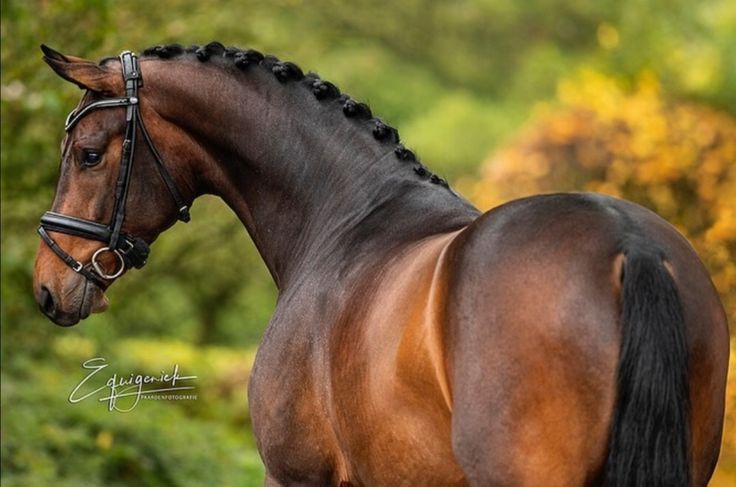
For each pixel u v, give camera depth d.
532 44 35.69
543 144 15.16
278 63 7.00
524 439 4.86
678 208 14.04
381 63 34.59
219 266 22.72
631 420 4.64
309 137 6.89
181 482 13.84
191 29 16.39
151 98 6.87
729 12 25.62
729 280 12.80
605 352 4.75
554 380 4.81
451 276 5.18
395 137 6.84
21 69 13.04
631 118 14.58
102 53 14.39
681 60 21.84
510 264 4.98
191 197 7.09
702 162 13.98
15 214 15.61
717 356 5.04
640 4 27.64
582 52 34.47
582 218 5.00
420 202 6.46
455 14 35.53
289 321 6.49
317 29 20.59
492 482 4.93
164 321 27.67
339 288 6.28
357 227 6.56
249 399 6.72
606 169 14.66
